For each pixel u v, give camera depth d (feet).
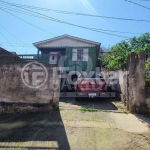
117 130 15.64
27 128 16.08
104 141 13.60
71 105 24.03
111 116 19.31
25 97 20.90
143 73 20.39
